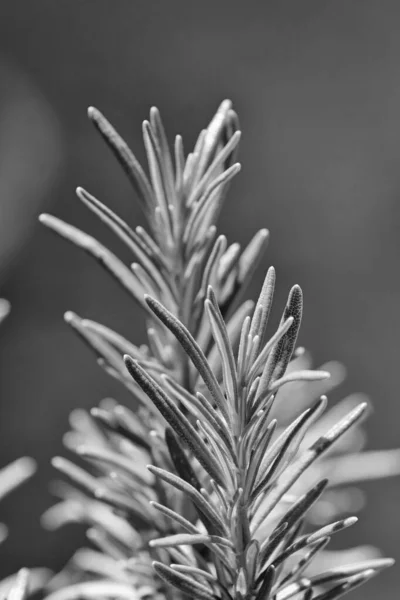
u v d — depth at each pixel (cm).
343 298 195
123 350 30
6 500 140
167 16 217
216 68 214
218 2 218
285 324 26
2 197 185
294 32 218
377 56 218
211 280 30
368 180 208
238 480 27
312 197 205
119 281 30
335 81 216
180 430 26
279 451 27
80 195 29
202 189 30
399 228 203
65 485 35
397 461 36
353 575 27
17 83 202
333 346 188
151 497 30
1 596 32
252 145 209
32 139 196
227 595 27
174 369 30
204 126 210
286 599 27
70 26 214
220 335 26
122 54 214
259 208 203
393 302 195
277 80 215
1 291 183
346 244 201
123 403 171
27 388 172
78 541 134
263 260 195
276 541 27
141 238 30
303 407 37
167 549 28
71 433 35
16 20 211
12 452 162
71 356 178
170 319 26
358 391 182
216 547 27
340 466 36
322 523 37
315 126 212
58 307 186
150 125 29
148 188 30
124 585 31
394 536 147
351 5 220
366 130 212
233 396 26
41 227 192
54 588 35
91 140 204
